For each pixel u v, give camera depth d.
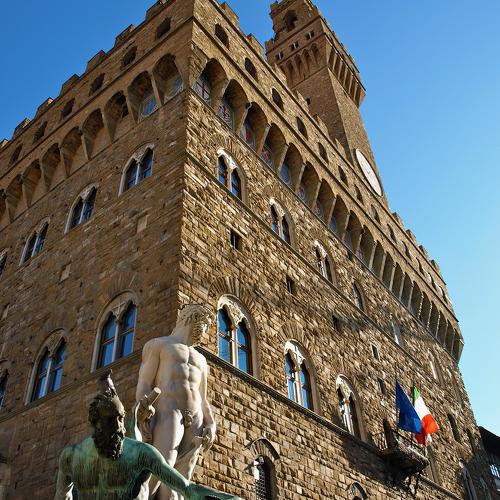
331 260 35.56
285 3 69.12
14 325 28.56
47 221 32.69
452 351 54.28
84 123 33.34
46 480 19.78
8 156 40.75
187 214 23.23
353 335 33.16
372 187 49.41
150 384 11.55
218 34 33.06
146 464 5.68
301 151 35.81
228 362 20.92
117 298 23.22
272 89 36.75
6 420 23.94
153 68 30.25
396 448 29.06
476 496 40.44
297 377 25.55
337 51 61.41
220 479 17.95
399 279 45.78
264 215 29.67
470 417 49.31
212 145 27.91
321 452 24.00
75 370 22.47
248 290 24.73
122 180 28.58
